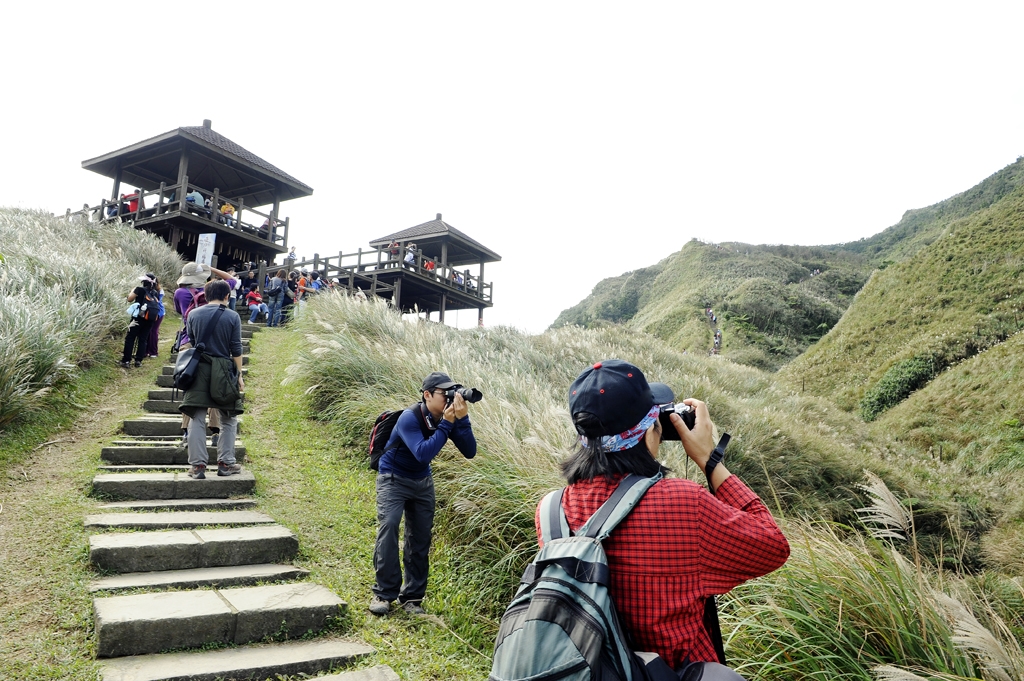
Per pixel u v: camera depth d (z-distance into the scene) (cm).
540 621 129
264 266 1739
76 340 795
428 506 411
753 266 8106
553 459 532
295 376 791
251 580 393
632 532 141
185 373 507
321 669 321
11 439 561
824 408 1496
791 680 318
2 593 341
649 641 137
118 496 489
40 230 1250
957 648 290
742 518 143
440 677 332
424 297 2703
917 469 1137
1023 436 1359
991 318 2036
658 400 170
